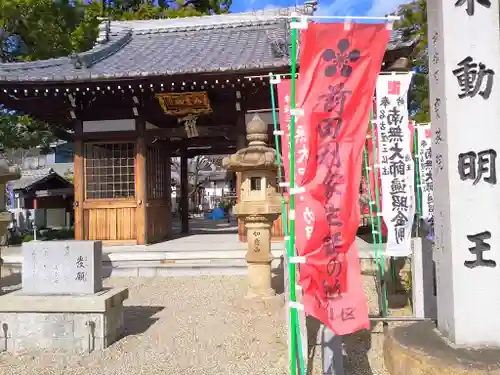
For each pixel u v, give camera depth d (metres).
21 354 4.91
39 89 10.05
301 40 3.29
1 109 13.79
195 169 35.91
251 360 4.60
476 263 3.89
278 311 6.30
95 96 10.71
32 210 19.97
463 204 3.92
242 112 10.87
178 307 6.76
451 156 3.95
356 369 4.36
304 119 3.35
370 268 8.36
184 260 9.18
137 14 21.78
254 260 6.59
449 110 3.96
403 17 10.69
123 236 11.02
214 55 11.34
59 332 4.99
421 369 3.63
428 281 5.41
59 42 15.10
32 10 14.12
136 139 11.12
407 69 9.73
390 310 6.20
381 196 6.37
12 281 8.60
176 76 9.62
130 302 7.09
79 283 5.23
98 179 11.27
